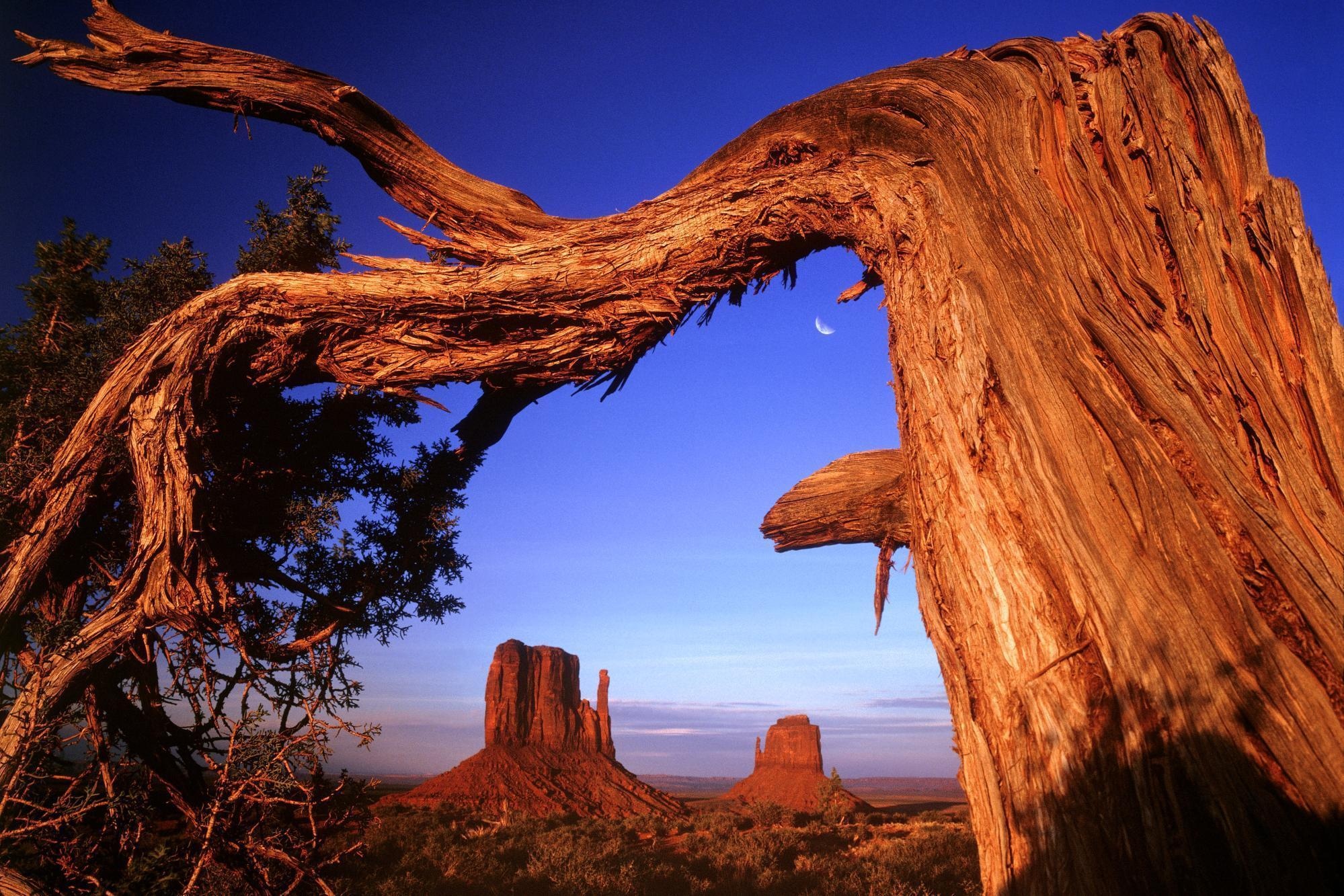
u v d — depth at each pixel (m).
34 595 8.43
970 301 4.64
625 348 7.45
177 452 8.10
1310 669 3.24
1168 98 4.68
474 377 7.96
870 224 5.69
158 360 8.32
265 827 7.68
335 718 7.64
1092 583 3.69
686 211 6.98
